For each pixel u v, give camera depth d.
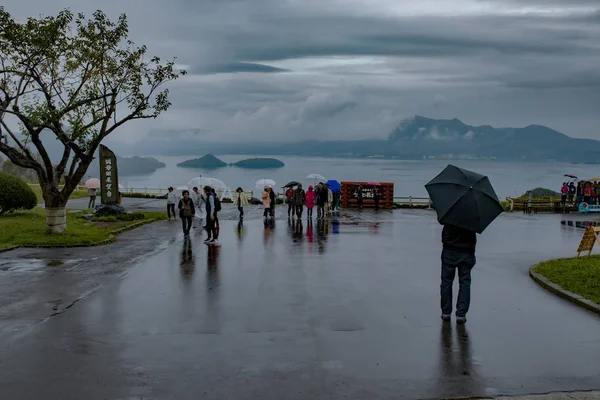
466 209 8.09
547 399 5.69
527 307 9.39
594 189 33.22
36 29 16.64
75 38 17.66
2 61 16.77
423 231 21.56
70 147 17.89
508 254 15.81
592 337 7.74
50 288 10.78
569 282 10.87
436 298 10.04
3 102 16.73
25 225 19.73
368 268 13.14
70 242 16.47
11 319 8.55
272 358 6.84
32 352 7.02
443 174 8.89
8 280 11.55
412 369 6.50
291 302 9.68
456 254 8.34
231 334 7.80
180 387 5.95
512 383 6.12
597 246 17.83
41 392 5.79
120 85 17.95
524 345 7.38
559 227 24.38
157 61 18.34
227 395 5.75
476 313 8.98
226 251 15.80
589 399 5.70
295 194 26.23
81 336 7.70
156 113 18.62
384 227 23.11
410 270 12.90
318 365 6.61
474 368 6.55
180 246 16.81
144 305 9.45
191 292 10.45
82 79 17.66
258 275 12.16
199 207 27.34
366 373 6.37
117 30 17.91
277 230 21.59
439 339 7.62
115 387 5.93
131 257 14.61
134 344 7.35
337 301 9.78
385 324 8.34
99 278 11.79
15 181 23.20
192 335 7.75
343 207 35.47
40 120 16.42
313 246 16.98
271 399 5.66
